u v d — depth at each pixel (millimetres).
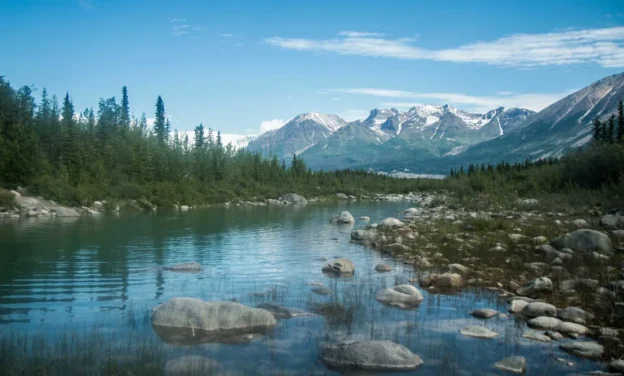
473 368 9953
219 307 12930
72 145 71625
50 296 16062
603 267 17484
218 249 27188
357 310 14141
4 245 27906
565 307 13727
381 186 126375
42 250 26188
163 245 28625
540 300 14531
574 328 11953
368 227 36969
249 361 10305
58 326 12711
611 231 25953
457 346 11195
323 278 19156
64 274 19703
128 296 16125
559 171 56688
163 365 9961
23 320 13297
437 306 14617
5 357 10148
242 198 87250
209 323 12430
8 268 20938
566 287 15375
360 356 10125
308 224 43625
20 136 64938
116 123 101562
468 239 26797
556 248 21672
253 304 14938
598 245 20797
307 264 22406
